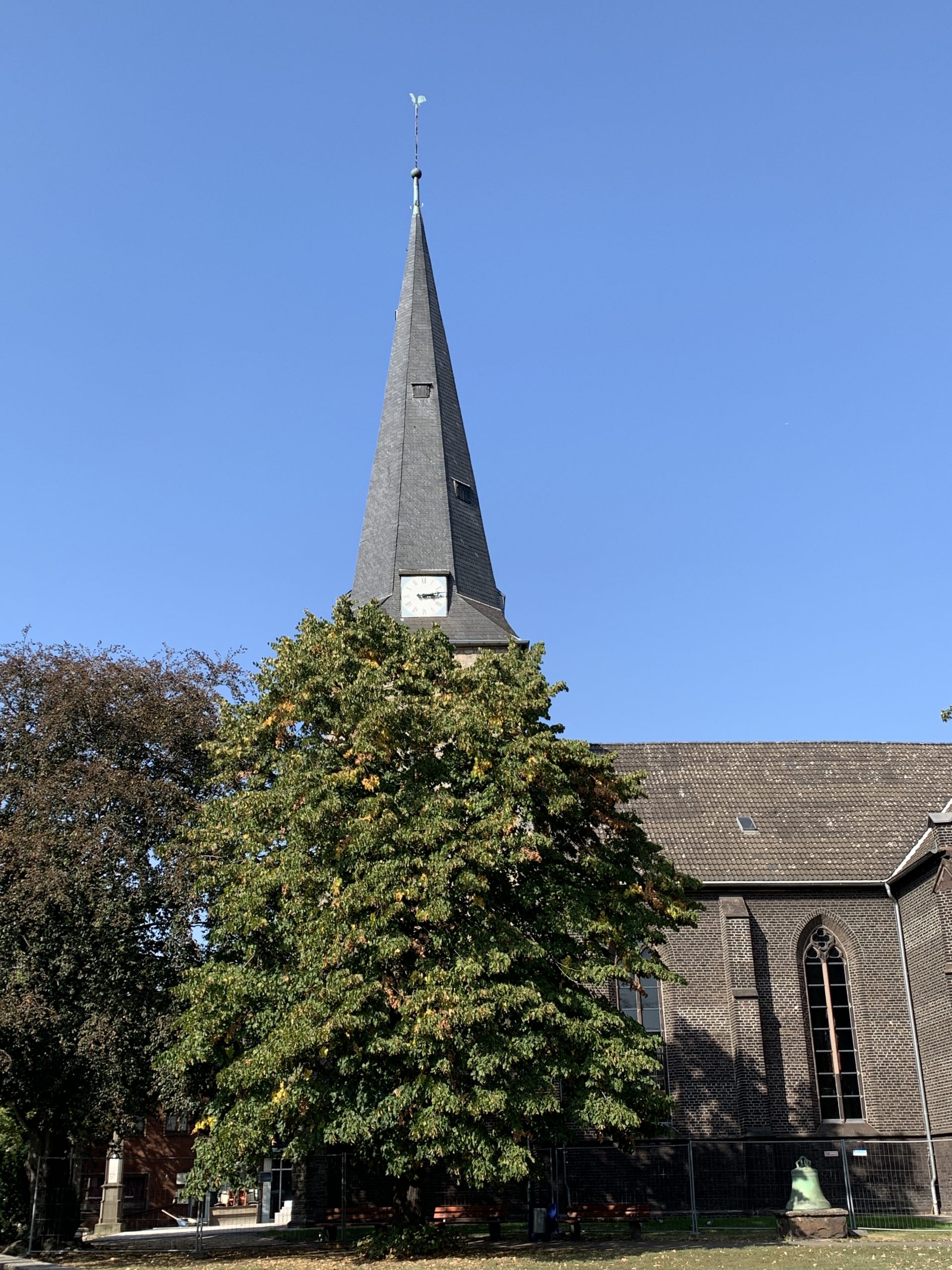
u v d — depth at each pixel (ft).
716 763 161.99
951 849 127.85
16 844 101.40
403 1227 94.02
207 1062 99.86
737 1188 127.44
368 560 173.17
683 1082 132.26
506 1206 109.81
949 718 104.01
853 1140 129.80
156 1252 106.11
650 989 136.87
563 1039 90.89
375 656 104.22
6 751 111.04
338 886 89.40
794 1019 135.54
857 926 140.26
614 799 101.24
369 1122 85.87
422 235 199.00
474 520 177.99
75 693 110.01
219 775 106.11
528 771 91.71
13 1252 109.19
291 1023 85.56
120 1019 100.83
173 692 117.60
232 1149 87.61
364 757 92.48
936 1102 129.80
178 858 104.37
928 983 132.26
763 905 140.46
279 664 102.17
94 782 104.94
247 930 94.68
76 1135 121.08
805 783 158.40
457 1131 83.82
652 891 100.89
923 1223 115.75
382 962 87.45
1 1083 105.50
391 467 177.99
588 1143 128.67
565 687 101.40
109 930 102.37
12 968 99.91
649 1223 118.32
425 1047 83.61
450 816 91.15
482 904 89.10
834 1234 100.68
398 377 185.88
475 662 105.29
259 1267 88.58
